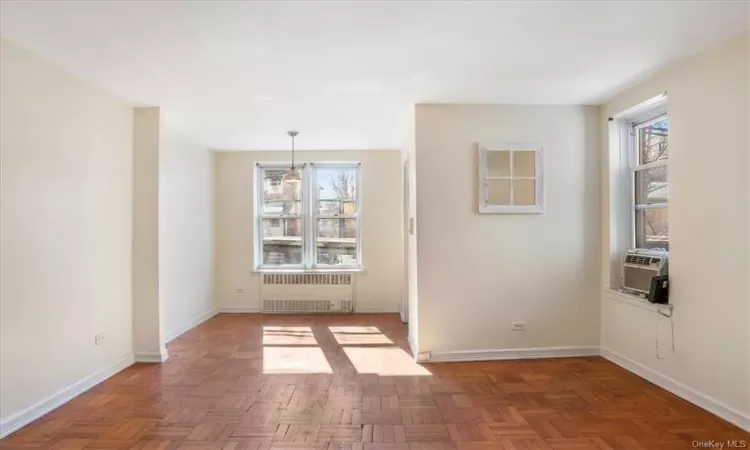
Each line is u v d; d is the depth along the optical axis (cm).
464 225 390
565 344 397
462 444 239
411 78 316
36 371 273
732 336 258
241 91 340
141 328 383
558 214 396
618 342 372
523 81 327
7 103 252
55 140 290
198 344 446
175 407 288
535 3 211
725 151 261
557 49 268
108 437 247
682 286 297
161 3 206
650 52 274
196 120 431
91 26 231
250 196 610
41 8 211
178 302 488
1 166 249
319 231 625
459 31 240
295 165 617
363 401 298
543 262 395
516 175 393
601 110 395
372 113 411
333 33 240
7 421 251
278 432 253
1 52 248
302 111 400
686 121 291
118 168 362
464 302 390
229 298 611
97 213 335
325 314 597
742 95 249
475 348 391
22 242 263
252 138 521
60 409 285
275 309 607
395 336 477
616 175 383
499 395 308
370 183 609
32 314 271
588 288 398
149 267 383
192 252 528
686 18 228
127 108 375
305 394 311
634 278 358
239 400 300
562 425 261
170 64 285
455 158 388
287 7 211
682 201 296
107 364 346
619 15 224
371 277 609
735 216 255
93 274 330
